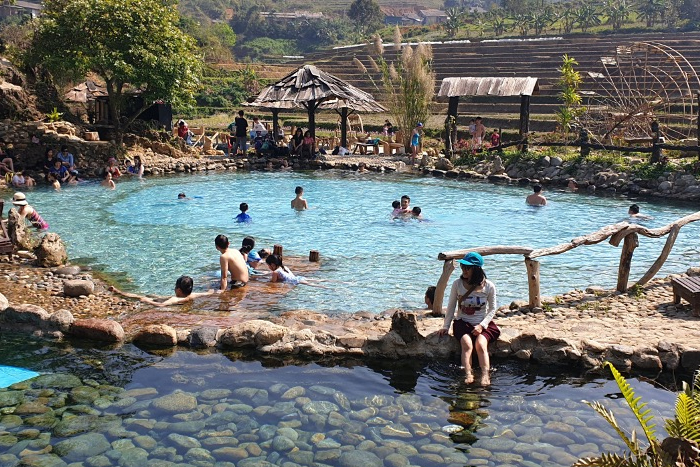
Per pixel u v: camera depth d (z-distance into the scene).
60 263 11.34
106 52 23.67
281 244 13.17
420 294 9.95
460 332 7.33
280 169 25.53
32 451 5.42
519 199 18.84
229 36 95.62
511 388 6.76
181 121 29.22
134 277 10.75
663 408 6.27
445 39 74.94
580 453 5.47
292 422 5.97
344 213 16.48
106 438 5.65
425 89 28.45
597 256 12.41
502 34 75.00
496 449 5.53
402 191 20.30
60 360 7.30
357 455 5.43
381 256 12.22
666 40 53.69
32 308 8.23
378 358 7.50
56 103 26.66
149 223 15.10
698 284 8.55
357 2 111.12
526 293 10.03
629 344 7.37
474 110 45.09
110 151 23.52
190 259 11.91
